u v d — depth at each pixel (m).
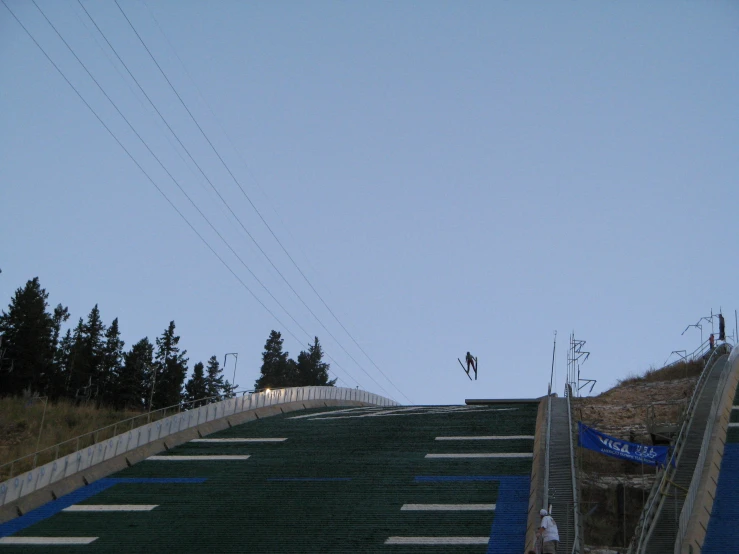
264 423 65.12
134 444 54.12
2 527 42.16
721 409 49.31
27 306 102.12
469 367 90.25
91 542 39.41
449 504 41.16
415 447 52.41
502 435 53.78
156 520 41.91
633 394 62.59
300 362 149.00
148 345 118.38
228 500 44.31
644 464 42.91
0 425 74.62
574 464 42.28
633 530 38.94
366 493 43.72
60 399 102.00
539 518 37.41
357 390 89.31
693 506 37.59
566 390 63.12
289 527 39.56
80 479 48.59
